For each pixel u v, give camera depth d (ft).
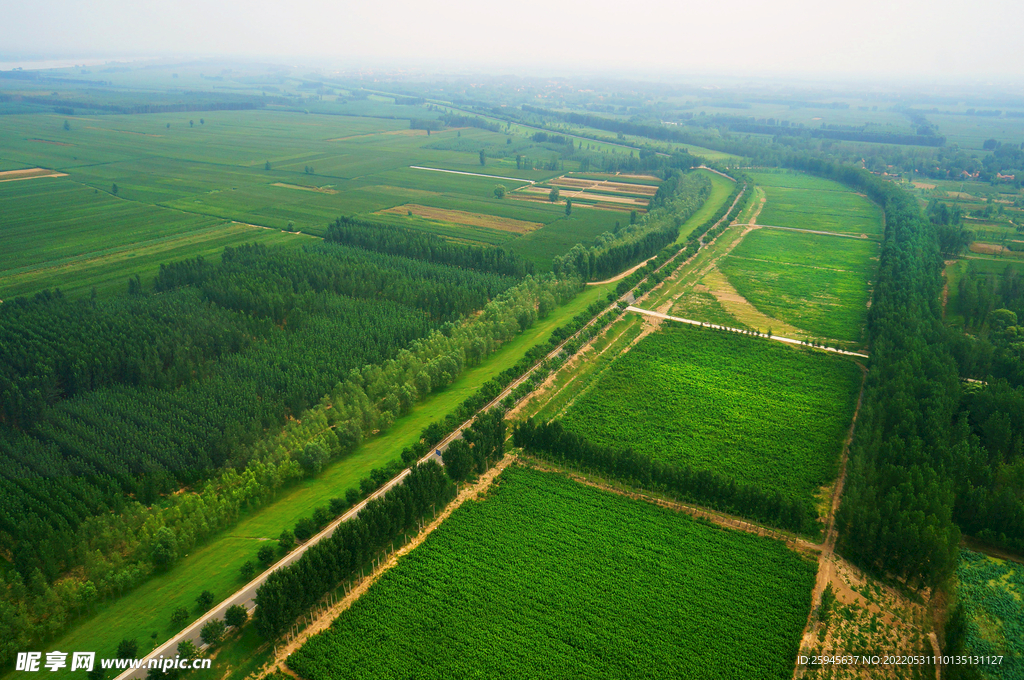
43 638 258.57
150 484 344.90
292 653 253.65
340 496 344.28
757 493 330.75
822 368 507.30
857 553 308.81
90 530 306.96
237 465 363.97
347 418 403.13
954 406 415.64
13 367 444.96
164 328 499.10
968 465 356.59
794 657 257.75
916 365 444.55
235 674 244.63
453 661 252.21
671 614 275.80
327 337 505.66
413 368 454.81
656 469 353.51
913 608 285.23
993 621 277.85
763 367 508.53
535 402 446.19
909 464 355.15
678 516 340.18
